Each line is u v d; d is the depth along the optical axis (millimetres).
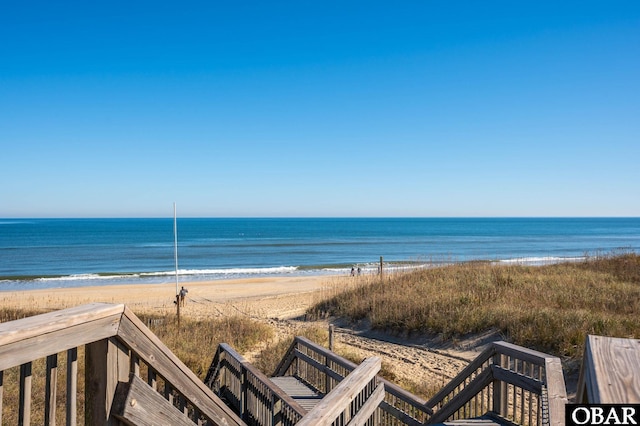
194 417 2906
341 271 49062
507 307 14438
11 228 169625
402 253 73250
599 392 1213
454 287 18406
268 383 5676
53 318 1930
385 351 13820
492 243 97000
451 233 144250
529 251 74125
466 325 14109
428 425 4734
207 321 17266
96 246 89062
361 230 163750
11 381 8125
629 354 1394
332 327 12750
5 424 6438
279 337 15852
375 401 4695
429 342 14336
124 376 2324
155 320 18281
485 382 4906
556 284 17766
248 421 6484
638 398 1195
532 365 4414
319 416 2852
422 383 10594
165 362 2545
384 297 18312
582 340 11102
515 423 4578
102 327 2160
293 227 191625
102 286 37719
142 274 47406
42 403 7332
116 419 2293
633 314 13086
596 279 19125
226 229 168250
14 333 1775
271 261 63156
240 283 38531
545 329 11930
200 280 42312
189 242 102188
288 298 28141
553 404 3740
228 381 7551
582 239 113375
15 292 33562
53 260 63562
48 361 2000
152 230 157000
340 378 6559
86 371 2277
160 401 2490
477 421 4746
